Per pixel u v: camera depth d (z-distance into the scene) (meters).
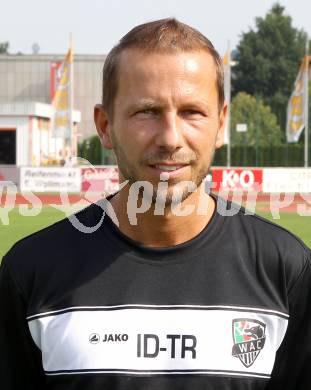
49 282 2.70
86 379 2.57
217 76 2.56
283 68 97.81
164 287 2.64
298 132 41.25
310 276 2.75
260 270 2.71
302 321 2.74
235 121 76.31
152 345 2.58
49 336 2.63
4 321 2.78
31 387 2.83
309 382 2.73
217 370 2.56
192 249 2.69
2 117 52.31
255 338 2.62
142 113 2.50
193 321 2.60
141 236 2.71
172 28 2.52
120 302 2.62
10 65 68.25
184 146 2.49
